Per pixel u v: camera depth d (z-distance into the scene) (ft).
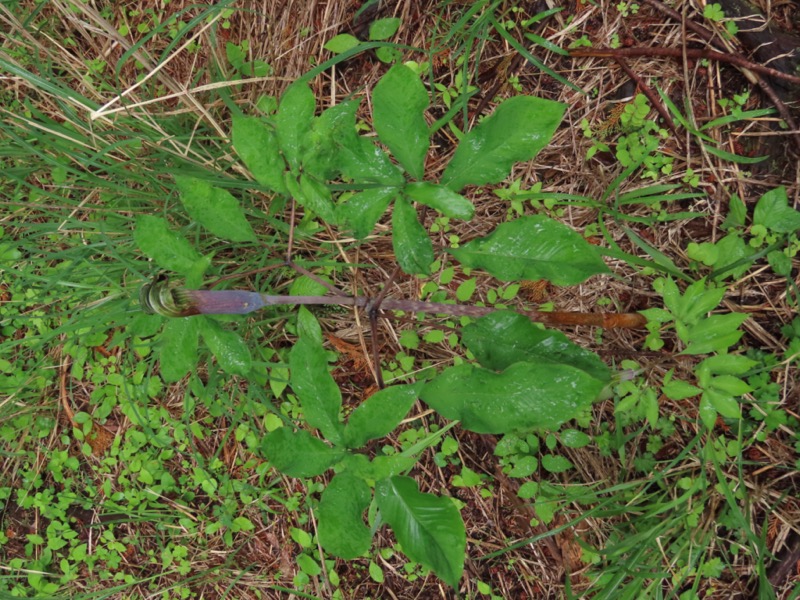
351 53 2.93
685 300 2.63
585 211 3.12
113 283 3.02
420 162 1.95
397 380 3.17
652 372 3.00
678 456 2.89
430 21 3.19
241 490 3.27
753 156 2.97
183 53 3.43
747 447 2.97
